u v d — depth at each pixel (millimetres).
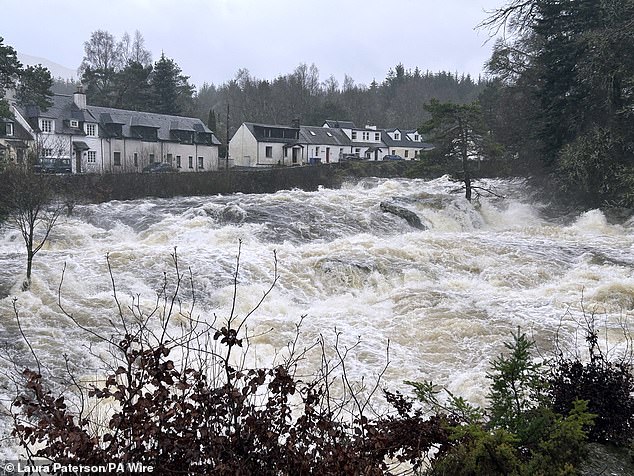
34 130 46750
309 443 4199
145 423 3797
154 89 73000
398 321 12773
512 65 39812
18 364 9906
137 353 4086
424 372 10062
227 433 4008
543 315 13109
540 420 4641
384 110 115000
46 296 13805
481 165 36156
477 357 10727
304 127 73250
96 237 22969
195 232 23031
